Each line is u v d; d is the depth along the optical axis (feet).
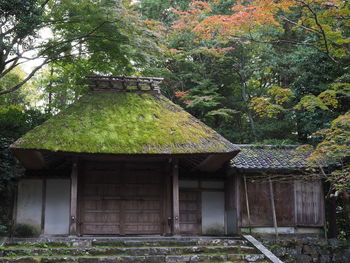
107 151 33.17
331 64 47.01
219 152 34.42
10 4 33.14
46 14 40.81
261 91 64.13
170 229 39.75
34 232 39.34
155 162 40.98
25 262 27.27
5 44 34.24
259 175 40.19
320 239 39.04
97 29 40.22
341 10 29.12
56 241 31.42
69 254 29.45
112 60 45.85
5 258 27.20
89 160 39.93
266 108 33.94
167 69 61.31
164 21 66.74
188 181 43.21
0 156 43.45
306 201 40.52
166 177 40.63
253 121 65.98
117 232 38.93
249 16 31.99
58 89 64.18
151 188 40.50
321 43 33.50
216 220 42.98
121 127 35.94
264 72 62.44
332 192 40.83
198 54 63.00
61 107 69.72
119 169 40.32
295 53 51.08
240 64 62.49
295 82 50.90
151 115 38.22
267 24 33.53
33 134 33.19
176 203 36.81
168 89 65.31
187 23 55.47
